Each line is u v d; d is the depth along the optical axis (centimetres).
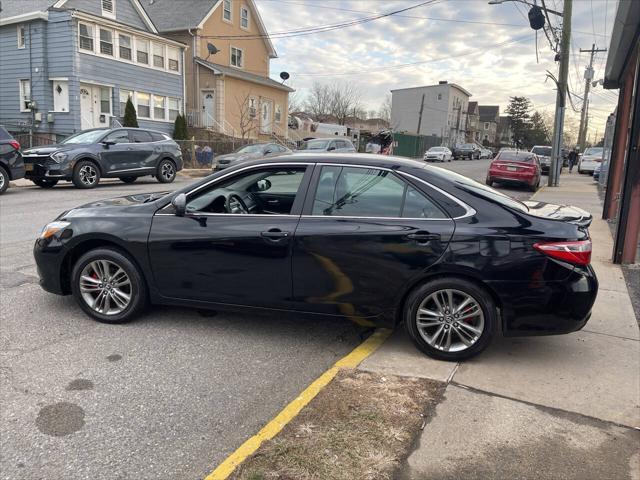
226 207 447
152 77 2594
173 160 1683
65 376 366
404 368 384
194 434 302
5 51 2278
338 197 411
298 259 405
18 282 576
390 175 406
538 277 371
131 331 449
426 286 388
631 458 281
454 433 300
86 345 419
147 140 1606
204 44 3056
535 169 1806
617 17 666
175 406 331
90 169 1425
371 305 399
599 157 2855
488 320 383
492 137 10456
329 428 299
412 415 315
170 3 3189
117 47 2366
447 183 400
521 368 388
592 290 374
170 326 462
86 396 340
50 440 293
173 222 437
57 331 445
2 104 2350
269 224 414
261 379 371
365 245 391
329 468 265
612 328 471
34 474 265
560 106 1977
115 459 278
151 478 264
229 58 3275
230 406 333
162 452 285
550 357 408
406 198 399
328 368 391
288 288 413
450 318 391
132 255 444
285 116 3747
